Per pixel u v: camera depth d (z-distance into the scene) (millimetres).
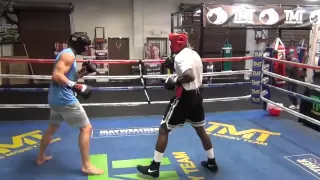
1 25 8453
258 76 4527
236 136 3545
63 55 2322
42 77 4027
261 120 4223
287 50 7477
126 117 4402
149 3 9688
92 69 2686
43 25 9023
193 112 2426
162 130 2438
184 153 3008
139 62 4262
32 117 4590
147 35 9859
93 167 2574
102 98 6527
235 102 5719
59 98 2395
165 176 2516
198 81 2432
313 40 5551
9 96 6809
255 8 6027
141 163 2770
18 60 3850
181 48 2400
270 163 2803
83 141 2500
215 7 5883
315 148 3184
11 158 2877
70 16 9258
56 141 3334
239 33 10133
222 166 2732
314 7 6273
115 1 9609
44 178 2475
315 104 3865
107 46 9742
